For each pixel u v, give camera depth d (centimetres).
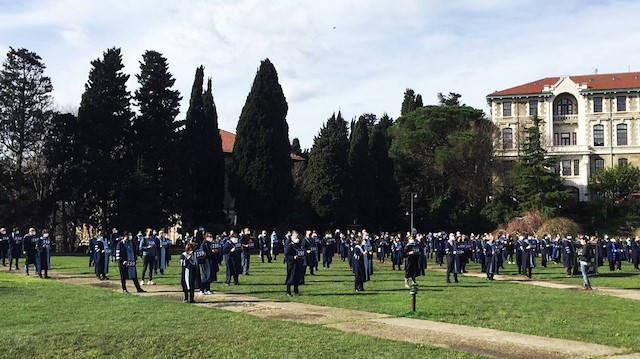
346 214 5978
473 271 3186
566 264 3005
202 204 5994
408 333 1245
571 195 6619
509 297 1912
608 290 2258
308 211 6038
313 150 6100
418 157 7194
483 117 7388
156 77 5881
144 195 5172
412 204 6334
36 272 2705
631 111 8188
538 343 1150
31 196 6262
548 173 6419
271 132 5894
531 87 8750
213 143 6128
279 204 5869
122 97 5759
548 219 5972
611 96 8288
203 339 1157
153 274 2709
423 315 1478
